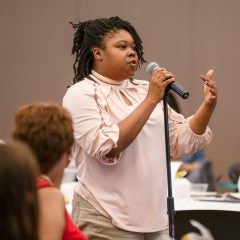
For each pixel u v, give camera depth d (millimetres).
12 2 13828
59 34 13773
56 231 3332
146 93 5000
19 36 13852
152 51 13734
